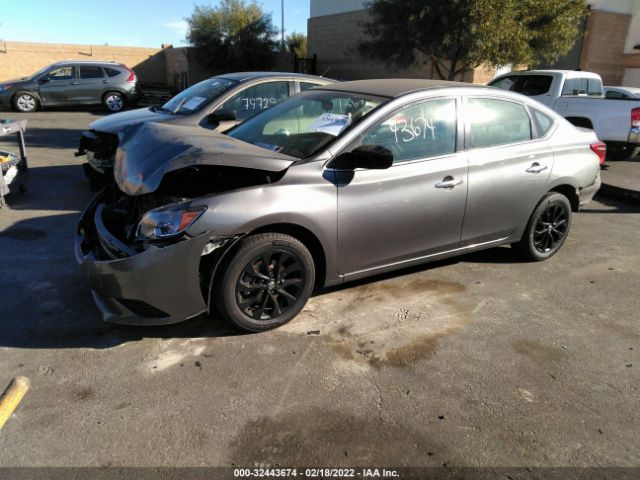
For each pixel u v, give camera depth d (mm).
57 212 6016
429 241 4008
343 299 3994
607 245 5484
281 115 4312
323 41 23375
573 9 11922
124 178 3393
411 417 2705
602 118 9570
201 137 3746
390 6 12172
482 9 10500
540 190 4551
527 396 2910
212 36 23438
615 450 2521
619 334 3627
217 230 3057
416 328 3611
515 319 3789
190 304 3156
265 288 3363
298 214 3287
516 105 4449
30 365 3061
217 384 2930
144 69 25688
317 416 2693
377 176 3613
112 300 3131
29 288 4023
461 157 4023
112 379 2951
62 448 2432
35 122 14008
